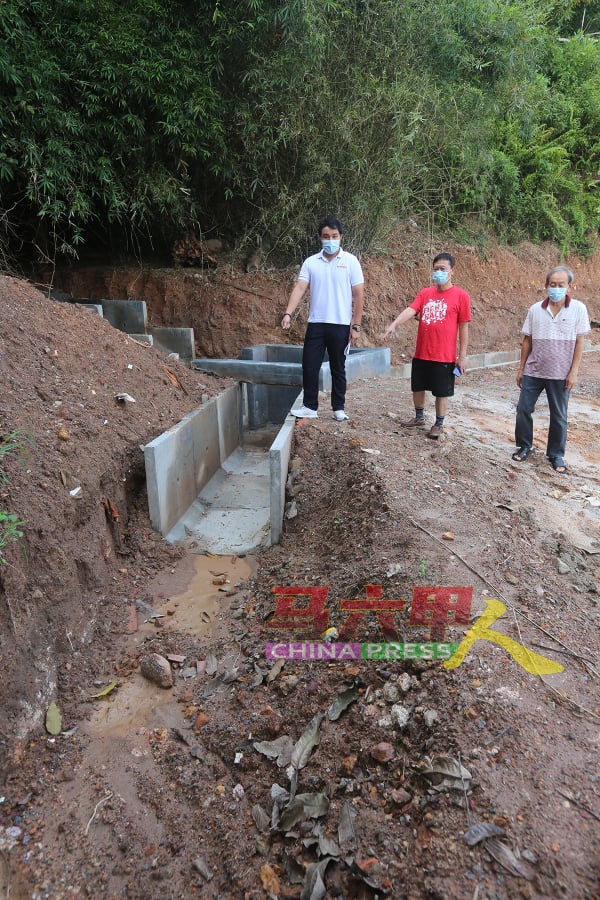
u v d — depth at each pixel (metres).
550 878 1.90
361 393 7.23
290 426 5.59
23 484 3.72
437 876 1.99
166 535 5.02
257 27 7.45
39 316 5.53
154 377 6.25
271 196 9.09
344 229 9.22
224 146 8.23
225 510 5.84
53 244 9.59
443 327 5.18
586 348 11.08
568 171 12.80
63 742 3.06
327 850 2.27
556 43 13.12
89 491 4.16
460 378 8.98
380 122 8.50
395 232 10.45
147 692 3.41
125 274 9.63
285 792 2.62
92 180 8.05
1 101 6.55
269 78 7.86
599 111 12.64
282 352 8.86
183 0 7.80
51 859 2.51
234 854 2.43
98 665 3.57
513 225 11.73
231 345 9.18
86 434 4.59
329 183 8.87
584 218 12.22
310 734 2.82
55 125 7.12
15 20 6.35
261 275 9.32
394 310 9.59
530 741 2.35
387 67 8.48
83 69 7.25
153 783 2.83
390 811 2.32
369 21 8.13
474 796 2.17
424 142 9.53
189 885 2.37
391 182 9.10
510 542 3.74
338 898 2.13
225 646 3.71
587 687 2.64
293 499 5.02
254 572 4.56
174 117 7.70
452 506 4.17
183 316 9.32
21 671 3.10
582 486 4.84
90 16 7.32
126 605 4.11
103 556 4.21
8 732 2.92
